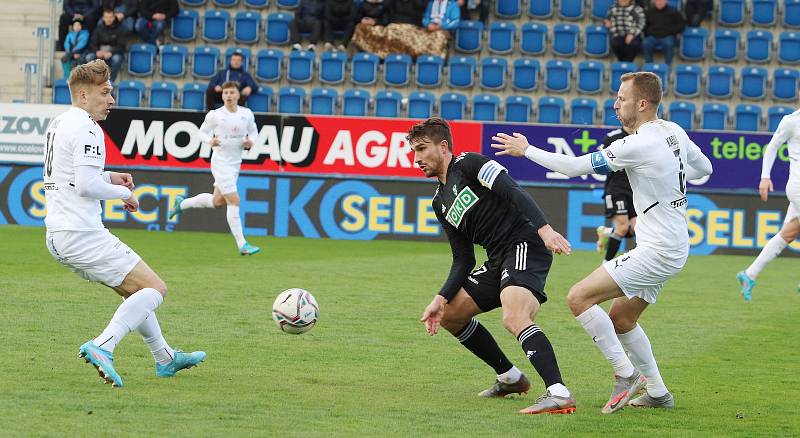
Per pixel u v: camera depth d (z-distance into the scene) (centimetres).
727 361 2688
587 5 7675
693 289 4162
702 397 2244
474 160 2066
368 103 6888
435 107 6831
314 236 5975
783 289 4234
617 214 4591
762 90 7144
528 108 6844
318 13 7262
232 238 5712
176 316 3103
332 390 2191
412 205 5956
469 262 2144
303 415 1938
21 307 3136
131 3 7200
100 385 2138
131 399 2014
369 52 7250
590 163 2009
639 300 2084
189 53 7294
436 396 2169
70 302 3250
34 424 1780
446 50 7275
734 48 7362
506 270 2067
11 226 5925
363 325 3058
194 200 4916
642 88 2028
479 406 2080
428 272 4403
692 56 7331
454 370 2459
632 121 2052
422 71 7138
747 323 3316
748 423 1992
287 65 7200
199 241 5475
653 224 2033
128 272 2175
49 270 3997
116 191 2152
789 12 7556
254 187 5991
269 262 4603
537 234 2083
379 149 5962
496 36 7412
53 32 7356
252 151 6000
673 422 1986
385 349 2702
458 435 1819
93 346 2077
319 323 3069
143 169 6038
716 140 5872
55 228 2141
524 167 5934
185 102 6888
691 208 5872
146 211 6038
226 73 6594
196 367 2392
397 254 5134
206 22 7438
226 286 3778
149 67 7188
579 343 2884
